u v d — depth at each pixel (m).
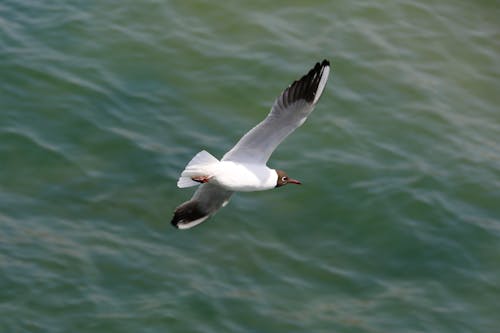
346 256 19.66
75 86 22.39
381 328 18.27
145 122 21.89
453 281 19.44
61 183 20.27
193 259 19.08
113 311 17.86
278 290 18.75
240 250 19.39
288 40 24.44
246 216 20.09
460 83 24.31
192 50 23.78
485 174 21.84
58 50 23.30
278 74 23.41
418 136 22.58
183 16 24.75
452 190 21.36
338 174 21.22
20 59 22.77
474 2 27.02
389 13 25.94
